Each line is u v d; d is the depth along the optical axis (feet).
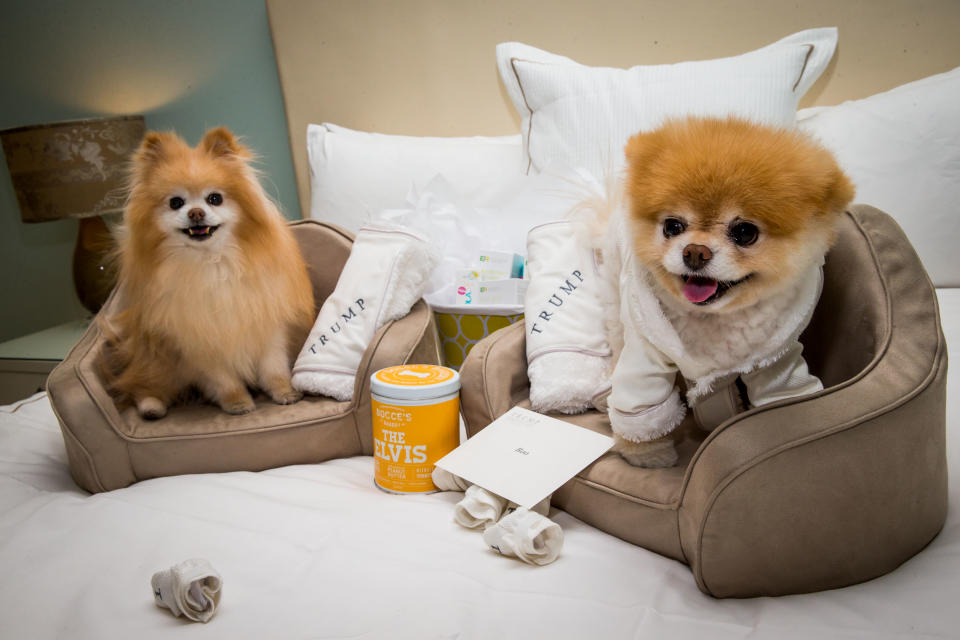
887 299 2.97
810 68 4.87
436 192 5.27
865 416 2.44
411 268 4.30
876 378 2.64
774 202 2.35
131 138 6.70
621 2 5.56
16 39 7.23
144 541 2.99
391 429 3.45
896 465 2.49
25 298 8.31
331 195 5.86
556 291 3.95
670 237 2.55
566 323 3.85
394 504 3.30
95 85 7.19
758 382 2.93
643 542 2.95
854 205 3.35
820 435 2.40
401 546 2.88
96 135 6.48
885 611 2.34
